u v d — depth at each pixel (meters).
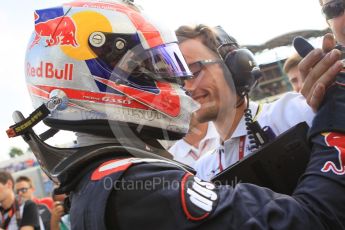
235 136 1.62
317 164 1.01
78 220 1.02
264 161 1.21
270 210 0.93
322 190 0.96
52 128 1.20
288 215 0.92
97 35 1.11
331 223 0.93
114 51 1.11
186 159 1.79
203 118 1.59
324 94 1.09
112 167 1.01
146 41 1.14
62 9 1.17
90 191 1.01
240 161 1.23
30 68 1.19
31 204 3.67
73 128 1.12
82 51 1.11
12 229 3.60
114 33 1.12
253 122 1.49
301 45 1.19
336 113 1.05
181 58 1.22
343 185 0.96
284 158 1.19
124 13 1.15
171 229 0.92
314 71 1.09
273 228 0.91
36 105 1.18
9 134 1.11
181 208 0.93
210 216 0.92
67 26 1.14
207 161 1.78
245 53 1.62
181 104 1.17
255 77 1.64
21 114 1.18
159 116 1.14
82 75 1.10
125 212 0.95
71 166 1.05
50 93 1.12
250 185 0.99
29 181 4.26
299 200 0.96
